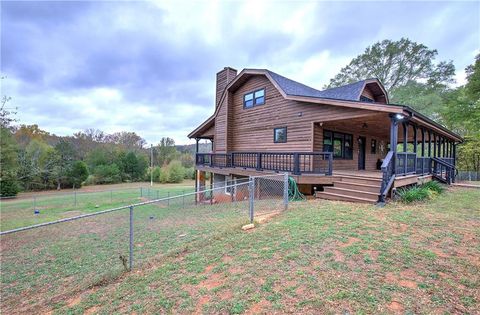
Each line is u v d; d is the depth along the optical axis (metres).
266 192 10.51
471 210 5.56
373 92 12.88
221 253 3.66
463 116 18.94
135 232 6.93
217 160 13.83
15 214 13.24
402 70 24.00
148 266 3.65
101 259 4.87
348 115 8.20
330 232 4.06
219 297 2.48
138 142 51.09
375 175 8.15
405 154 7.82
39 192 26.80
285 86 10.98
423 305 2.15
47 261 5.17
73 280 3.89
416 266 2.84
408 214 5.16
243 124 13.11
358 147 12.83
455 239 3.68
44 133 35.31
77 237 7.37
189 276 3.05
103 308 2.58
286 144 10.58
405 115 6.86
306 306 2.20
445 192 8.45
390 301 2.21
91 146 41.72
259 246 3.73
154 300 2.58
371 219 4.80
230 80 14.71
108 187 32.56
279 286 2.56
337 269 2.82
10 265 4.95
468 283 2.47
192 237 5.16
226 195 13.71
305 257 3.18
